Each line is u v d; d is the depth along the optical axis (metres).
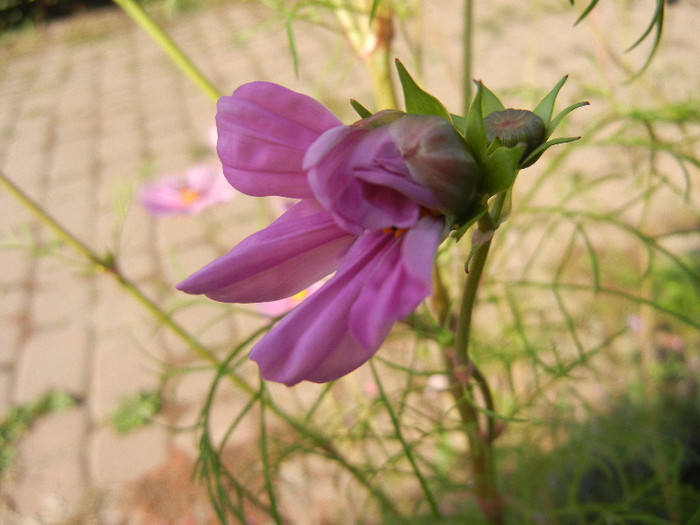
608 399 0.35
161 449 0.51
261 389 0.17
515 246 0.24
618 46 0.57
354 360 0.09
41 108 1.16
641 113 0.23
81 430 0.54
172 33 1.38
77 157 0.95
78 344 0.62
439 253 0.18
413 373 0.17
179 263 0.67
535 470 0.28
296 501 0.39
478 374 0.15
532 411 0.29
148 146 0.93
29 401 0.57
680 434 0.36
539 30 0.85
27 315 0.66
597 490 0.33
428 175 0.10
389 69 0.20
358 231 0.10
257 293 0.11
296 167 0.10
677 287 0.43
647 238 0.20
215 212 0.73
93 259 0.24
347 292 0.10
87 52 1.41
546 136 0.11
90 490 0.50
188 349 0.58
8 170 0.96
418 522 0.23
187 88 1.08
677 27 0.64
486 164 0.10
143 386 0.56
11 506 0.50
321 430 0.24
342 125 0.10
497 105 0.12
